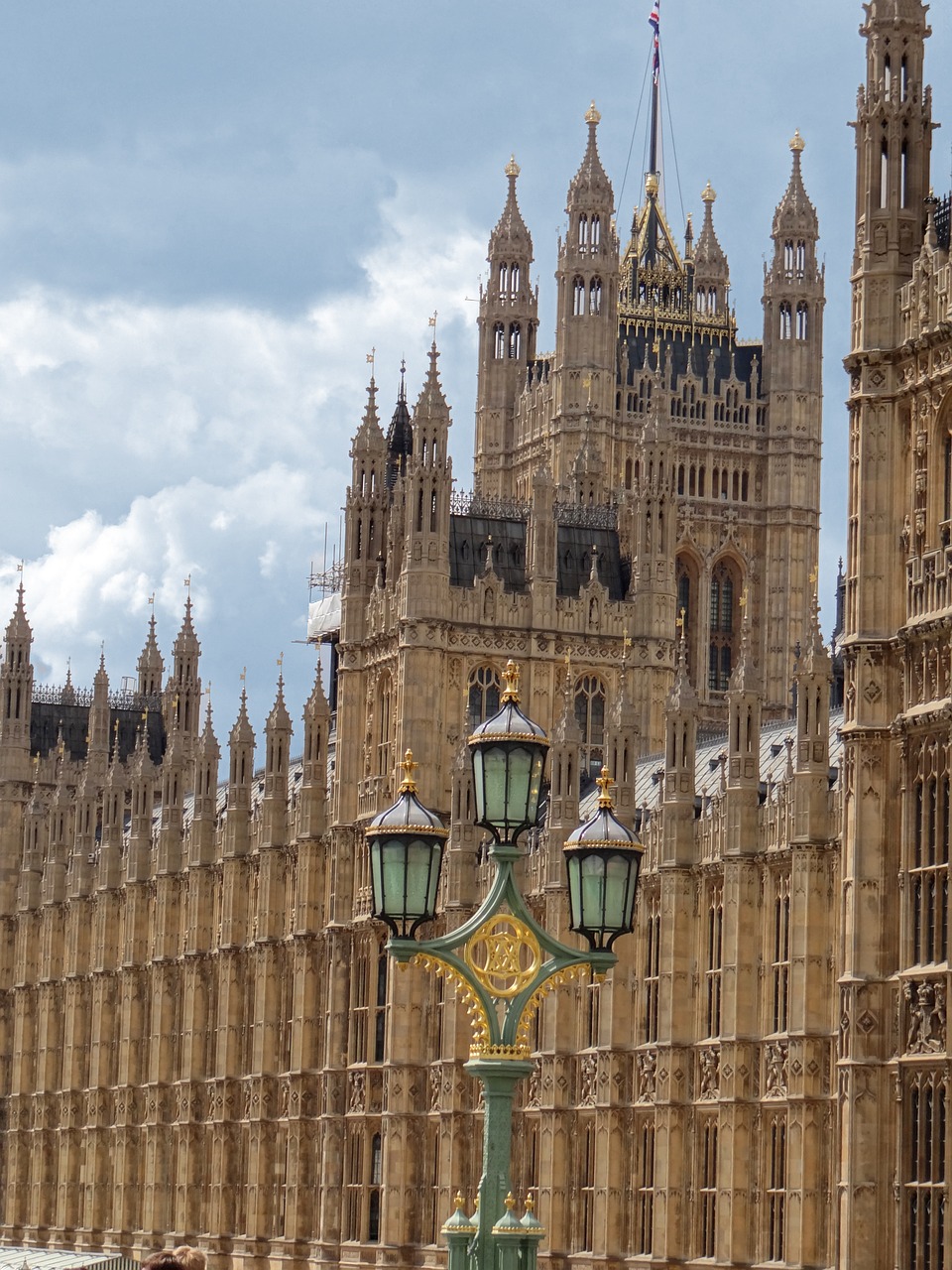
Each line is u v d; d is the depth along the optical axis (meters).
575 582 154.75
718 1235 115.44
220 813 180.88
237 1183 170.25
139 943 188.62
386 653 152.88
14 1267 158.38
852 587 92.56
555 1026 131.12
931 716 88.62
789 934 113.38
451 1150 141.12
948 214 91.94
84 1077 197.25
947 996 87.19
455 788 144.25
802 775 111.31
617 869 61.22
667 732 123.81
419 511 149.75
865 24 94.25
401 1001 146.00
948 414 89.81
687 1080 121.19
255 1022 167.12
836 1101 107.94
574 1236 129.75
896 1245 88.31
